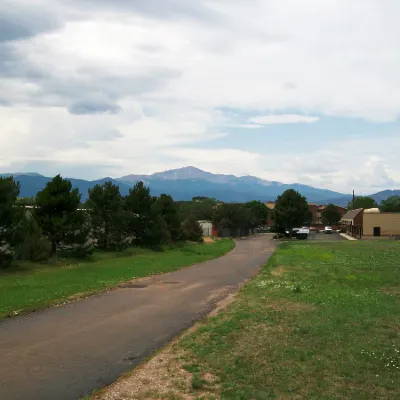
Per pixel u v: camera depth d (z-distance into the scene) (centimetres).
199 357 807
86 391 650
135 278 2050
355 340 904
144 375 716
